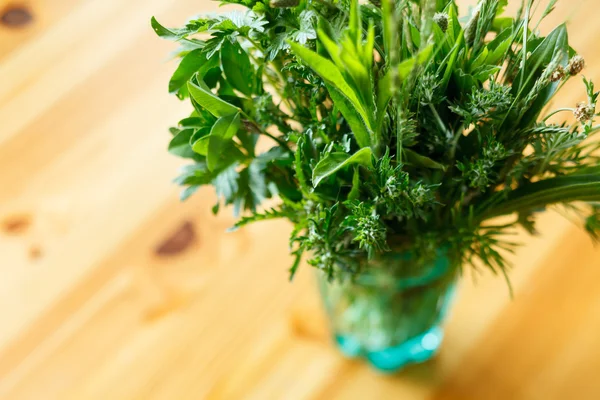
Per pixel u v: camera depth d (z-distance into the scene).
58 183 0.61
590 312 0.56
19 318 0.57
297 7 0.39
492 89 0.39
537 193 0.42
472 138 0.42
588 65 0.59
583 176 0.42
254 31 0.40
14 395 0.55
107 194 0.61
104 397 0.56
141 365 0.56
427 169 0.42
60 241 0.59
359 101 0.38
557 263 0.57
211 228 0.60
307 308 0.58
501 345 0.56
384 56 0.40
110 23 0.67
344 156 0.40
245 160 0.44
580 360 0.55
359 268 0.45
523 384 0.55
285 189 0.44
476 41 0.40
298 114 0.42
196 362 0.56
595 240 0.47
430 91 0.39
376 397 0.55
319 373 0.56
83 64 0.65
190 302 0.58
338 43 0.38
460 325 0.57
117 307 0.58
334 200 0.42
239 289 0.58
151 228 0.60
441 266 0.48
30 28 0.67
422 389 0.55
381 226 0.41
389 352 0.54
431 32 0.38
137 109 0.63
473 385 0.55
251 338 0.57
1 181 0.61
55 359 0.56
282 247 0.59
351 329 0.53
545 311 0.56
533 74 0.41
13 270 0.59
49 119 0.63
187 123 0.42
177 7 0.67
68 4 0.68
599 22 0.61
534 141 0.41
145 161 0.62
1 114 0.63
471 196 0.43
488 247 0.44
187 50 0.42
